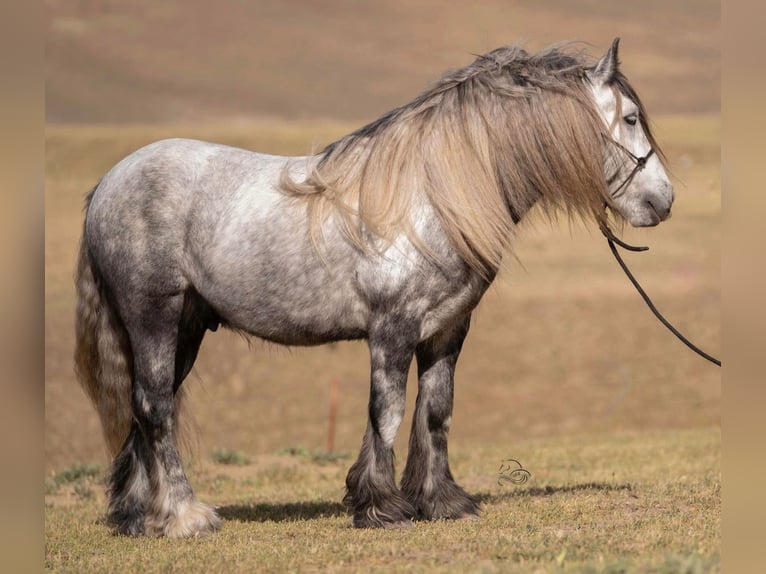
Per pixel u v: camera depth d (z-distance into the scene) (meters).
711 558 8.98
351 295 11.62
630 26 170.88
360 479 11.59
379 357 11.45
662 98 131.75
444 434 12.45
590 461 18.91
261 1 181.75
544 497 13.98
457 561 9.69
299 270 11.65
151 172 12.11
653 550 9.66
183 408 12.94
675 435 23.45
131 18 169.25
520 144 11.74
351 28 172.25
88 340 12.68
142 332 12.09
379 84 149.25
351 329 11.80
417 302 11.41
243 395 30.64
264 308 11.88
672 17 177.75
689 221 59.97
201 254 11.97
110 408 12.55
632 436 23.69
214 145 12.60
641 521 11.45
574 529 11.23
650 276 48.47
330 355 36.41
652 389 32.12
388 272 11.33
